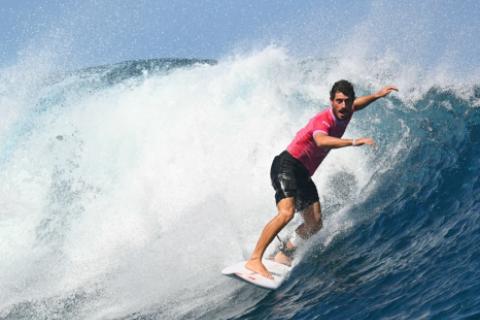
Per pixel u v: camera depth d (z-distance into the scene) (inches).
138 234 1123.3
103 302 933.8
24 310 960.3
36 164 1238.9
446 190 916.6
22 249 1133.7
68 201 1194.6
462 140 1041.5
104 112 1293.1
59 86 1391.5
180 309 839.7
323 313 698.2
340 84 792.9
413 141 1097.4
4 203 1190.9
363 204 975.0
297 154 834.8
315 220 860.6
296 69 1290.6
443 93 1200.2
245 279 788.6
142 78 1380.4
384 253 808.9
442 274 684.1
